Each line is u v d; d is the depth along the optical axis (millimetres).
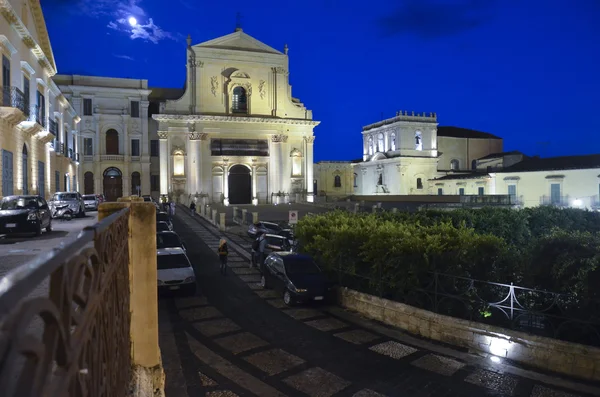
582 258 9922
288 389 8422
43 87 29266
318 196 64312
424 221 22516
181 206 50594
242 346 10719
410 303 12688
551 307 9945
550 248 10922
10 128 22500
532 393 8289
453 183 60219
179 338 11242
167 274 15492
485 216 24594
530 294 10977
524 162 53938
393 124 67250
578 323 9609
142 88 53688
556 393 8297
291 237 25938
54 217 25969
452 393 8297
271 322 12758
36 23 28297
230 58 55781
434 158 66875
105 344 2965
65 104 37750
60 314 1495
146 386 5508
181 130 53781
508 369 9375
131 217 5891
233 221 38062
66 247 1654
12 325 973
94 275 2377
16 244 15227
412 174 66000
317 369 9359
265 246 20406
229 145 55344
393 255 12938
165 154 53031
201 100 54719
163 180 52875
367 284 14406
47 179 30766
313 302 14984
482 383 8711
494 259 12148
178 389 8242
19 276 1104
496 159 64375
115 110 52219
